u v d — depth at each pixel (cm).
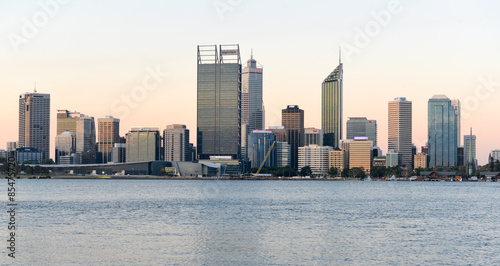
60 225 15750
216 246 12062
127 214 19350
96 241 12594
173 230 14662
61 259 10594
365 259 10775
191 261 10494
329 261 10581
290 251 11538
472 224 16475
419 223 16662
